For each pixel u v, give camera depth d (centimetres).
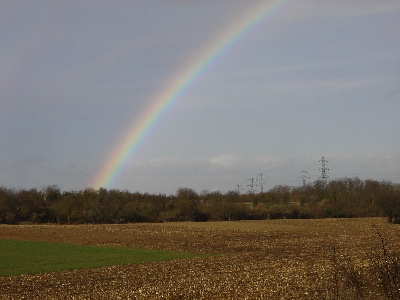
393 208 9319
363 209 11269
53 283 3350
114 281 3384
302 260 4341
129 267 4194
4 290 3080
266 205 11806
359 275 2133
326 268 3597
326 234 7244
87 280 3469
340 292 1855
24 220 10281
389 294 1608
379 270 1678
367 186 12475
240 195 12938
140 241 6581
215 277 3412
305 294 2514
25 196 10575
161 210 10969
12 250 5625
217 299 2544
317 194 12812
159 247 5922
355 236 6800
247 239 6744
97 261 4650
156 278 3481
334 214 11119
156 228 8494
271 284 2959
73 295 2842
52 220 10344
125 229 8300
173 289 2927
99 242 6494
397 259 1733
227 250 5544
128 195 11262
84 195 10688
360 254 4462
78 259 4812
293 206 11556
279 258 4591
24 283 3369
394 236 6594
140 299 2633
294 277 3219
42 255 5150
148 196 11400
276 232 7706
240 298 2547
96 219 10256
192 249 5688
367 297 1798
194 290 2862
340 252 4784
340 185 13112
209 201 11500
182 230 8100
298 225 9000
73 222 10162
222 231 7912
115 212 10362
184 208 10844
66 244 6266
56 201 10525
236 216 10875
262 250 5450
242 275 3462
